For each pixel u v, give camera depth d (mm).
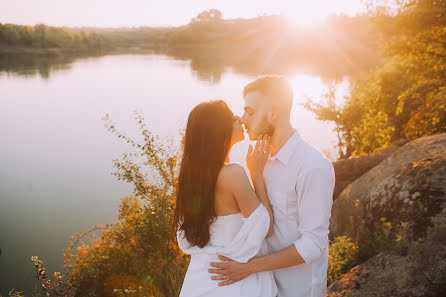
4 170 22281
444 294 1825
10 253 10742
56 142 30422
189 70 89625
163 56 141375
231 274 1326
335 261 2627
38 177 20656
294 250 1249
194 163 1291
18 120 42656
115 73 87500
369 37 8766
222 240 1348
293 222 1332
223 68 90812
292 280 1417
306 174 1218
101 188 17766
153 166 4422
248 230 1266
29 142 30844
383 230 2527
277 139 1343
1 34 131000
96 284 4113
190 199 1325
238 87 59938
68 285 4172
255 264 1298
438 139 3109
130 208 4723
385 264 2236
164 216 4117
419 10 7078
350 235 2984
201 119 1275
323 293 1412
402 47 7535
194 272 1433
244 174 1279
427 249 2133
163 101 52188
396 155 3336
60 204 15750
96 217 13828
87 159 24203
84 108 49500
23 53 132500
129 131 20297
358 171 5590
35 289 6137
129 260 4078
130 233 4355
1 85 68875
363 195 3203
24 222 13656
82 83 72938
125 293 3719
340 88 33406
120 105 50219
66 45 156000
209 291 1363
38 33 141250
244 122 1372
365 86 10555
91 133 33969
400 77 9633
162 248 4117
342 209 3617
